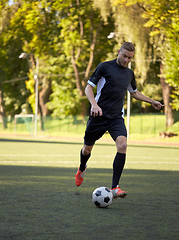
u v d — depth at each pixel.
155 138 40.09
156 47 34.44
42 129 53.28
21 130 57.44
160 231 4.37
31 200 6.29
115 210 5.60
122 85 6.46
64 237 4.05
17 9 38.66
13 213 5.25
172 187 8.24
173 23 28.22
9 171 11.03
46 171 11.20
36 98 48.00
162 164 14.30
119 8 33.50
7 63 59.94
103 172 11.22
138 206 5.96
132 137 41.84
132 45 6.33
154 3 27.64
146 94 53.62
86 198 6.58
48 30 44.78
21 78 62.28
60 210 5.50
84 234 4.18
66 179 9.37
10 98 65.19
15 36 46.56
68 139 39.56
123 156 6.20
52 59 52.72
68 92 53.00
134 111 60.66
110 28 47.03
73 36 45.44
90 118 6.63
